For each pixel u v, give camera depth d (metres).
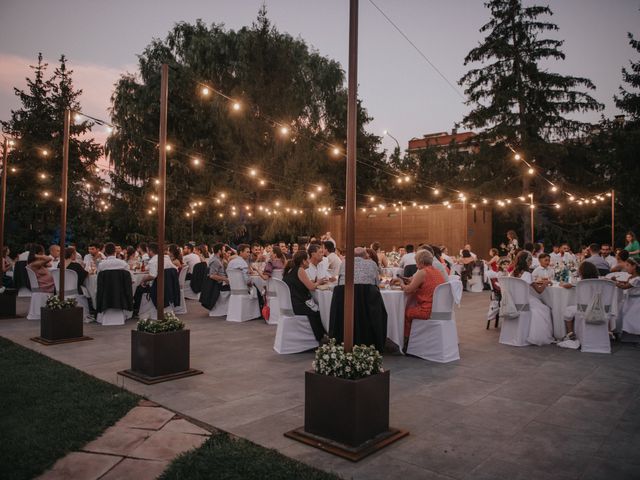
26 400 3.88
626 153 20.38
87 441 3.15
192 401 4.00
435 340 5.59
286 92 21.86
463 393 4.30
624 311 6.73
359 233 22.86
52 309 6.42
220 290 9.09
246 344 6.45
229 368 5.16
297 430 3.29
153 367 4.60
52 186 20.80
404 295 6.02
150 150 22.64
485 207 21.38
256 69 21.58
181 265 10.51
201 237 22.73
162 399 4.05
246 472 2.67
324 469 2.77
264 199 23.34
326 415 3.15
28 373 4.73
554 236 23.80
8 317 8.73
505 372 5.05
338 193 26.97
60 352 5.85
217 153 23.42
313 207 22.52
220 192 22.03
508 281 6.48
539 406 3.93
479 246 20.78
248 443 3.11
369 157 28.88
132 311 8.65
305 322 6.00
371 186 28.09
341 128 25.34
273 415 3.67
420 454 2.98
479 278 14.14
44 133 22.50
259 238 24.12
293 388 4.40
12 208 20.80
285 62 21.91
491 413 3.76
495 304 7.79
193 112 23.30
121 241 24.88
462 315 9.46
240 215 23.58
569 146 23.28
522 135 22.86
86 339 6.63
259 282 8.86
